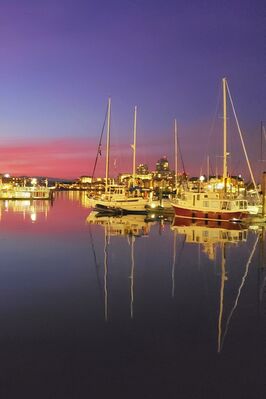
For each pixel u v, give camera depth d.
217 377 13.66
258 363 14.65
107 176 88.69
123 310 20.19
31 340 16.39
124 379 13.48
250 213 63.56
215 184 76.44
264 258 33.47
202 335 17.17
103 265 30.56
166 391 12.88
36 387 12.96
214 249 37.72
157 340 16.67
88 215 77.25
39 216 74.56
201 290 24.00
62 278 26.42
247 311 20.25
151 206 80.25
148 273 28.09
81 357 15.03
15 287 24.12
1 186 160.50
